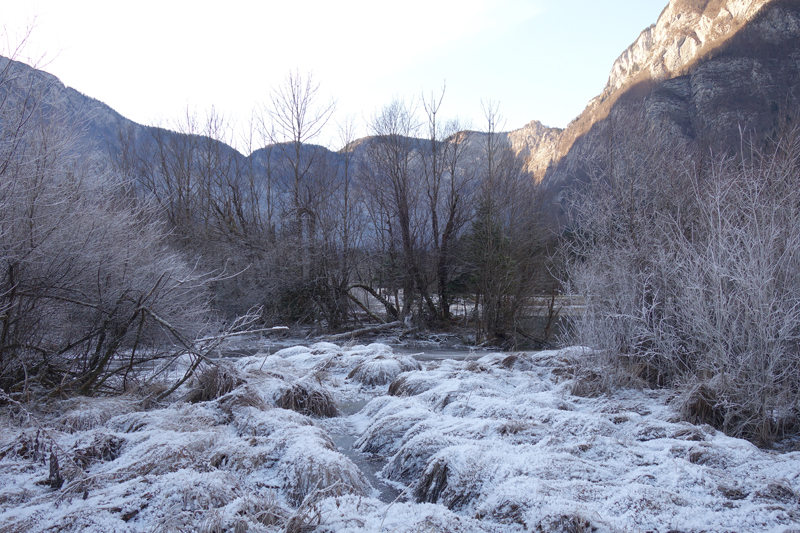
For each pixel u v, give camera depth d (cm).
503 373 1073
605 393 893
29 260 740
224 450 545
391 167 2917
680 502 406
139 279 898
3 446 541
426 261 2906
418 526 353
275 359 1268
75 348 881
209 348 889
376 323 2967
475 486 460
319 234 2811
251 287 2339
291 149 3011
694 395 728
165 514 370
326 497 431
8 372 751
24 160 739
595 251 1170
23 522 358
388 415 754
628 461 518
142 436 565
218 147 3062
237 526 358
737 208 859
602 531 350
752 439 675
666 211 1105
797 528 359
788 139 959
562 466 477
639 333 950
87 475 454
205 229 2506
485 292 2553
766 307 695
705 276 848
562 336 1195
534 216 2647
